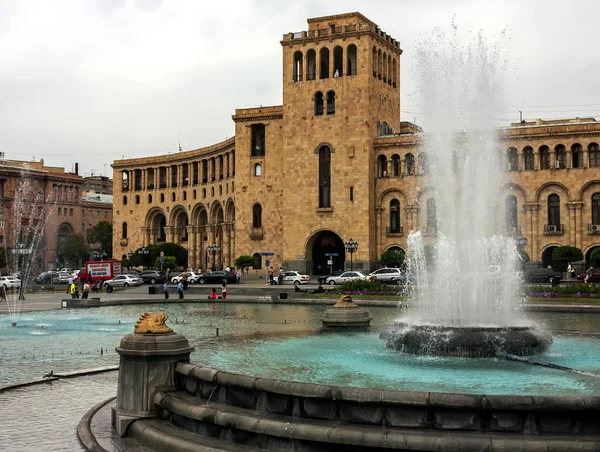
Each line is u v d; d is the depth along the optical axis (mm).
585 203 88188
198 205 130250
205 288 79562
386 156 98875
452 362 20797
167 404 15258
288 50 102562
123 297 69062
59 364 26484
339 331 29281
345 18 100875
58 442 15438
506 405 12227
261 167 106812
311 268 102375
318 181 100562
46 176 158250
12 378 23422
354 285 61938
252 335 27672
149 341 15977
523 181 90375
